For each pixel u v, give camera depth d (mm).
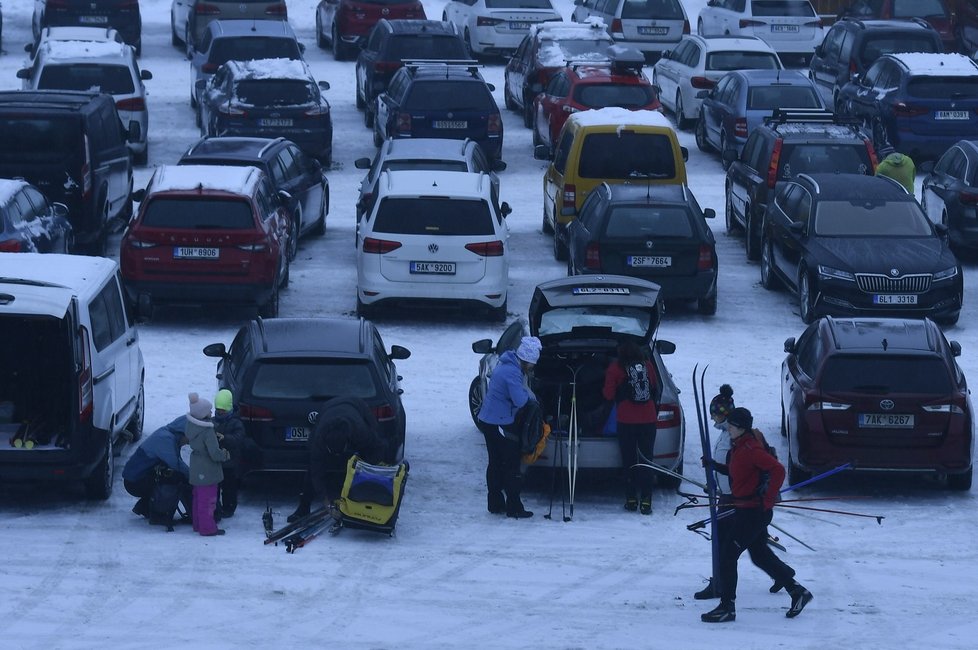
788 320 53781
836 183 55906
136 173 75000
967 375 46781
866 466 35969
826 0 121000
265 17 101812
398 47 87250
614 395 34594
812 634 27094
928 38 87562
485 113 76625
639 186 55656
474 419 40594
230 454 32469
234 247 49344
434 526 33500
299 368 34375
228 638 26141
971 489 37688
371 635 26500
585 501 36062
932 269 51906
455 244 51156
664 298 53438
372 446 33312
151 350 47906
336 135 86250
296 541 31625
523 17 105375
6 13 117938
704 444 28906
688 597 29234
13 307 32156
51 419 33719
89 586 28844
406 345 49719
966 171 62219
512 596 28953
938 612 28484
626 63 79938
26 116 55438
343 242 64438
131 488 32844
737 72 80688
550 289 37969
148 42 114188
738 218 65875
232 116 74875
